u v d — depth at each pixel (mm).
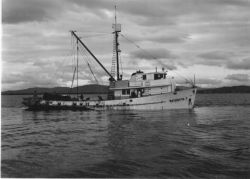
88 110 54250
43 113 51938
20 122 37969
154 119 38250
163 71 52781
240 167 15672
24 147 20938
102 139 23656
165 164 16172
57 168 15555
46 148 20500
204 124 33062
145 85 52281
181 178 14117
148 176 14344
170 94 51469
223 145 21000
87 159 17219
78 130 29234
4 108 72188
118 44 55062
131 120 37219
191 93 52250
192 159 17156
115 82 54656
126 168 15492
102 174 14617
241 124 33156
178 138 23812
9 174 14594
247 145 21031
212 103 87312
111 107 53219
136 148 20062
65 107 55656
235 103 86375
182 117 40781
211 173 14797
